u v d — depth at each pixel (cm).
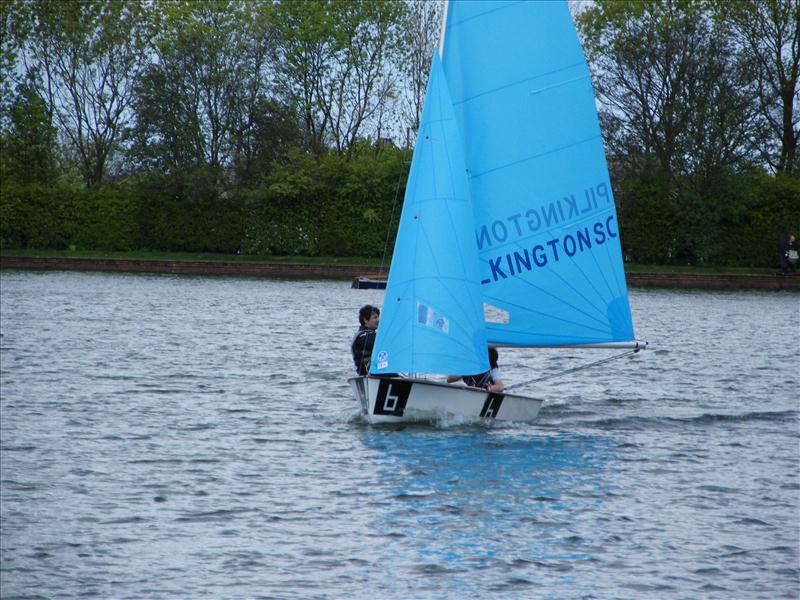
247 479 3209
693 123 14262
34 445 3631
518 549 2620
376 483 3166
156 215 16162
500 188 3875
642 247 14725
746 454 3638
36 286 11625
